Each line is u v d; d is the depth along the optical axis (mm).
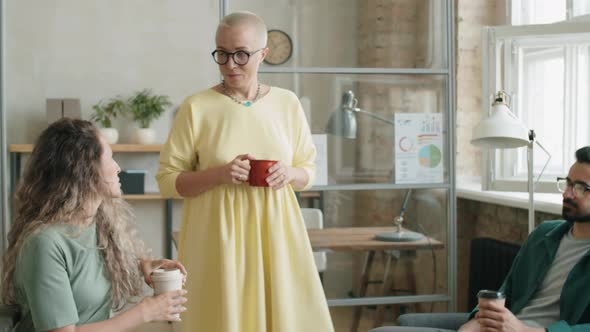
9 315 1574
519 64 3701
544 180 3598
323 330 2125
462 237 4293
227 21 2088
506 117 2762
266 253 2111
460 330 2203
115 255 1699
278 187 2074
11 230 1599
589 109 3529
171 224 5840
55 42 5688
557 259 2326
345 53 3568
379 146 3629
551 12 4078
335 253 3586
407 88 3641
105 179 1638
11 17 5625
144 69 5820
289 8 3490
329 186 3574
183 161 2172
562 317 2184
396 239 3648
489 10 4570
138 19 5801
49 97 5684
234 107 2133
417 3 3619
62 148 1587
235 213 2088
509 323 1993
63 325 1491
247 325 2062
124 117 5809
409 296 3654
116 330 1509
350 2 3555
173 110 5883
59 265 1527
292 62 3516
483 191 3984
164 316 1575
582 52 3529
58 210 1569
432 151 3678
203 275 2076
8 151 5535
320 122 3564
